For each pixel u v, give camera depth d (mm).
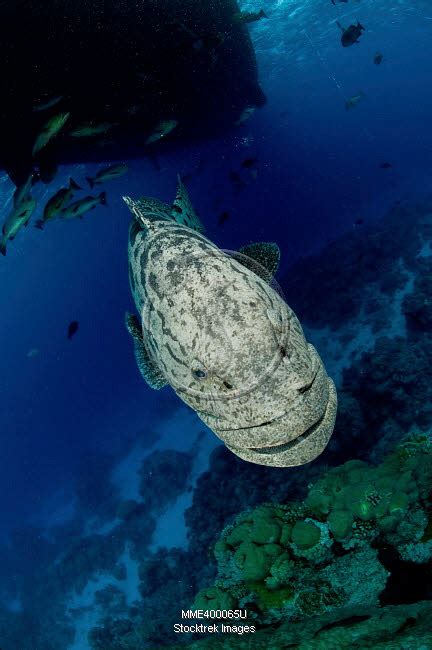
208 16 13227
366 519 4004
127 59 11562
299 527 4148
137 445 21219
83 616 14156
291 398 1999
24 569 18625
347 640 2689
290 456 2145
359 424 10531
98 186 32250
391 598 3504
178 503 15539
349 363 14789
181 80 14422
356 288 17109
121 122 14031
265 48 26359
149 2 10820
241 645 3086
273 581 3955
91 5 9773
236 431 2162
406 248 17547
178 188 4051
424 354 11664
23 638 14953
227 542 4848
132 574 14523
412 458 4406
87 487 20531
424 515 3789
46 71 10273
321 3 24297
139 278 2730
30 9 8969
